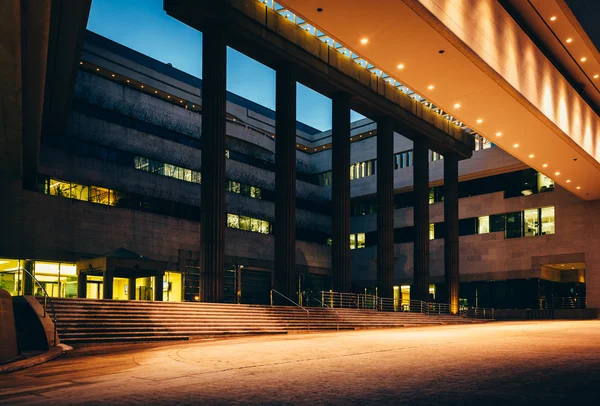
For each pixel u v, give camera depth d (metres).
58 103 32.75
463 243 52.75
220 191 28.67
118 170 39.75
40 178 35.62
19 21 16.77
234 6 29.27
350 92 37.00
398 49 23.16
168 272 42.09
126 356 13.27
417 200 44.38
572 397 7.23
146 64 48.22
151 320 20.58
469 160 52.19
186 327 20.95
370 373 9.70
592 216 46.00
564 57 29.69
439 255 53.59
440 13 20.38
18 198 33.56
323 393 7.70
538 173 49.31
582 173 40.94
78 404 7.11
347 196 36.91
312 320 27.86
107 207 38.19
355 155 59.47
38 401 7.36
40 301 18.36
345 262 36.38
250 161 52.38
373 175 57.62
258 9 30.73
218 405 6.91
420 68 25.02
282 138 33.19
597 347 14.93
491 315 49.78
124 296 38.91
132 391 8.02
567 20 25.23
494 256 50.59
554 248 47.44
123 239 38.78
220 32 29.14
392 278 40.78
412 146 55.28
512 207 50.16
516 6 24.89
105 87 40.69
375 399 7.22
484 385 8.28
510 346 15.35
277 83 33.53
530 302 48.47
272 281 50.38
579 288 51.38
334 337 20.11
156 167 42.62
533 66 27.77
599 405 6.70
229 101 54.38
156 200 41.94
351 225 60.56
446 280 46.72
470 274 51.81
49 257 34.47
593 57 28.80
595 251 45.34
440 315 40.19
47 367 11.28
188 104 47.69
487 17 23.42
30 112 25.81
